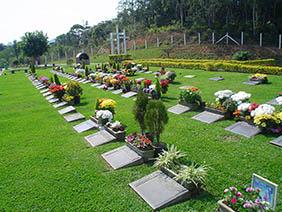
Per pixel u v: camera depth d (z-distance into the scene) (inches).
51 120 538.9
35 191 271.1
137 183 262.5
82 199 250.4
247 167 277.1
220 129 387.9
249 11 2278.5
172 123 435.5
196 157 309.1
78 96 674.2
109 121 425.1
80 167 312.8
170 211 221.1
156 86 620.1
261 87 657.6
